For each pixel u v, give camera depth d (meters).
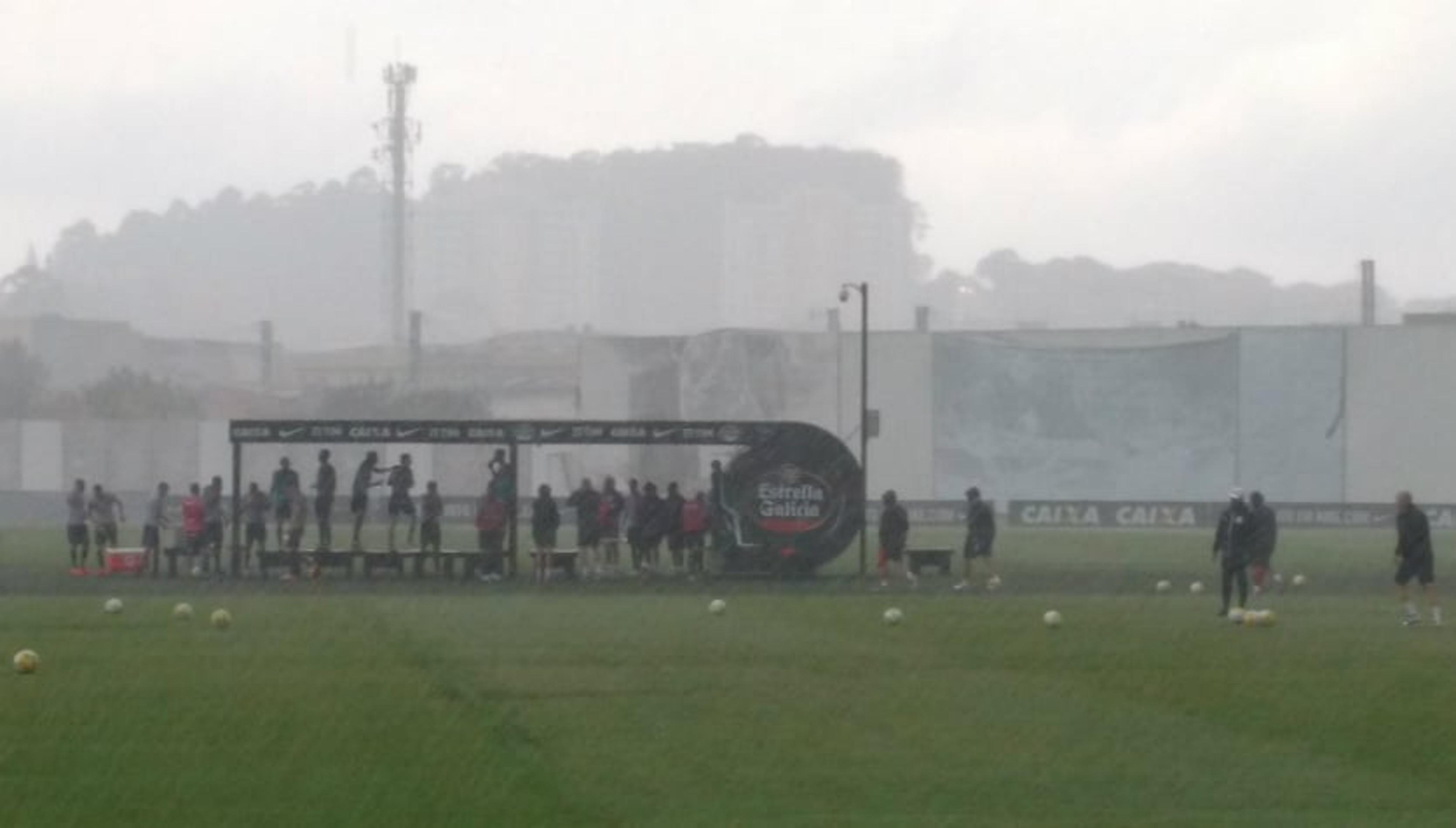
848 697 28.03
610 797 20.61
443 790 20.98
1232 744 23.89
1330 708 26.89
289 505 54.00
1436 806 20.22
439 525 54.88
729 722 25.59
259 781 21.53
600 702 27.47
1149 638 36.41
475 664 32.09
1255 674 30.70
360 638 36.47
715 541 54.81
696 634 37.38
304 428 54.12
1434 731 24.89
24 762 22.72
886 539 51.78
